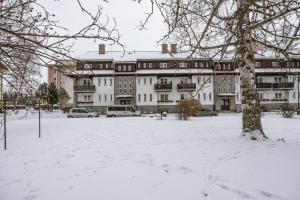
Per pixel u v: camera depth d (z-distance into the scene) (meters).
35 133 14.59
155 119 27.81
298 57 7.07
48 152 8.79
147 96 49.25
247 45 6.57
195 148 8.21
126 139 11.43
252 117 9.12
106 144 10.17
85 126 19.25
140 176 5.69
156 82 49.12
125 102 49.53
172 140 10.48
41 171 6.39
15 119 31.70
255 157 6.46
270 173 5.20
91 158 7.64
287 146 7.68
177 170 5.96
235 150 7.46
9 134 14.17
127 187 5.05
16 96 4.30
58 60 3.10
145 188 4.96
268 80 48.53
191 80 48.69
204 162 6.41
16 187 5.30
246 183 4.82
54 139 12.00
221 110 49.06
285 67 7.80
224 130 14.32
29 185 5.39
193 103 26.53
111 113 39.94
